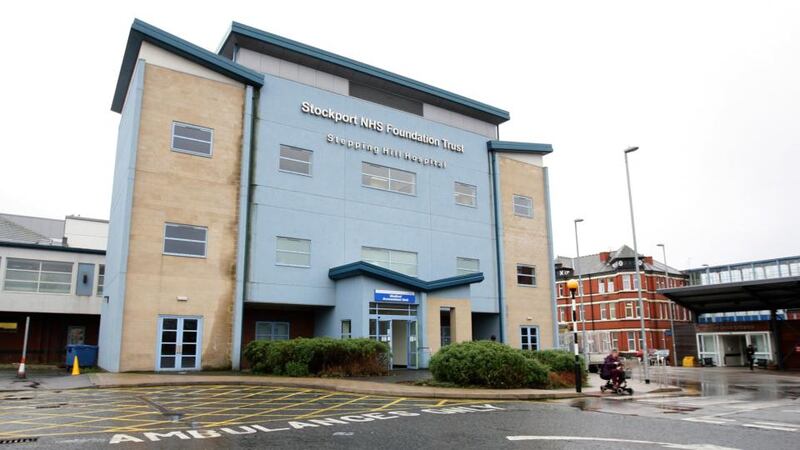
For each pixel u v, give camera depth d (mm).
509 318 34000
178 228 23281
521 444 9148
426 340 26234
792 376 31422
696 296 45969
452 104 33844
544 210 37656
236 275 24219
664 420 12102
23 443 8984
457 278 27891
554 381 19422
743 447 9031
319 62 28484
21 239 41406
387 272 25312
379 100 31156
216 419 11625
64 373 23062
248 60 26688
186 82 24375
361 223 28625
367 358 21781
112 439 9320
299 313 28484
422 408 13703
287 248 26094
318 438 9594
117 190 25969
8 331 34312
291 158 26969
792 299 41125
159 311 22250
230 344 23625
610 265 67750
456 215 32844
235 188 24922
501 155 36125
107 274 26797
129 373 20922
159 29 23469
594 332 67062
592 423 11523
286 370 20797
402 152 31062
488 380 18188
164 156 23328
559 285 72312
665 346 62500
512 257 35094
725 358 47344
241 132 25531
